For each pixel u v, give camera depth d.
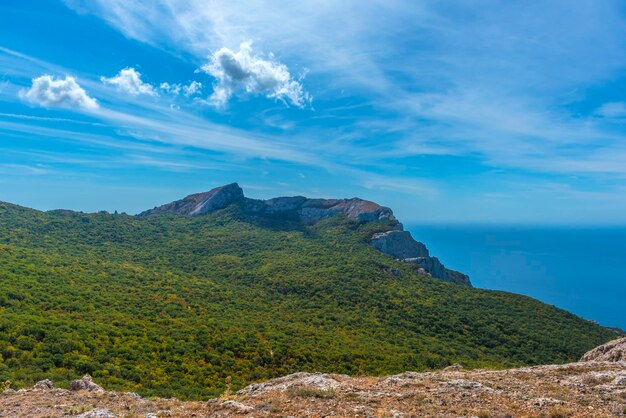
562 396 14.73
